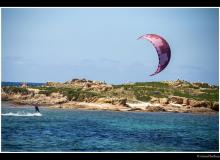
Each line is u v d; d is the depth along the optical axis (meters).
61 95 192.38
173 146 110.19
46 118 152.00
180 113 191.25
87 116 163.50
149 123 153.75
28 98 189.00
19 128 127.31
